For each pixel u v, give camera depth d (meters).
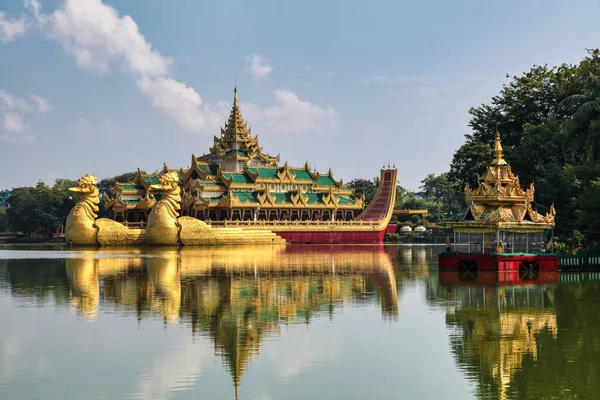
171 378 26.14
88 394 24.33
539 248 62.78
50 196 188.12
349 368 27.44
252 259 84.38
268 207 146.75
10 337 32.66
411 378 26.09
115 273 62.50
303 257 89.88
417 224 191.25
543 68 103.31
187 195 150.38
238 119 169.88
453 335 33.12
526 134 90.56
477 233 62.56
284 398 23.92
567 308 40.56
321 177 165.50
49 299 44.53
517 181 61.78
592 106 71.81
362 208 160.38
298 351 30.05
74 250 108.00
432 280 56.09
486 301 43.59
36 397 24.00
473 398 23.91
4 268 68.00
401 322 36.44
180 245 120.31
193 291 48.84
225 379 26.02
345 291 49.12
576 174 75.38
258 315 38.62
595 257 63.91
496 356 29.11
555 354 29.38
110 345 31.08
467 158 101.44
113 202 149.88
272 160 171.88
